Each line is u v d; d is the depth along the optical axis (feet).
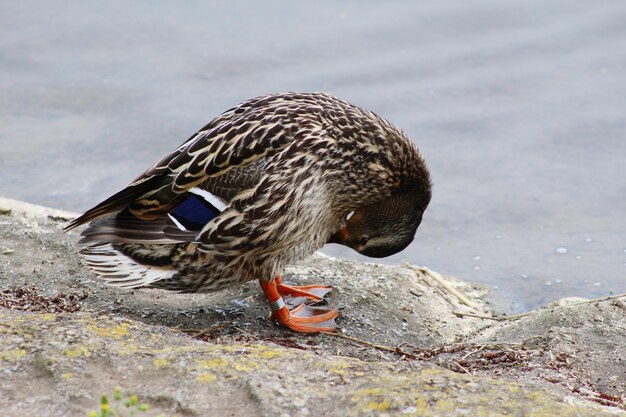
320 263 39.86
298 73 59.77
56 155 52.70
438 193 50.90
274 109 33.81
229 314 34.91
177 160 32.53
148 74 59.16
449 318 36.81
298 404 23.47
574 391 26.78
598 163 52.60
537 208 49.42
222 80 59.11
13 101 56.39
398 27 63.72
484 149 54.13
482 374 29.19
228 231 32.32
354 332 34.35
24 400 23.35
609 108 56.29
